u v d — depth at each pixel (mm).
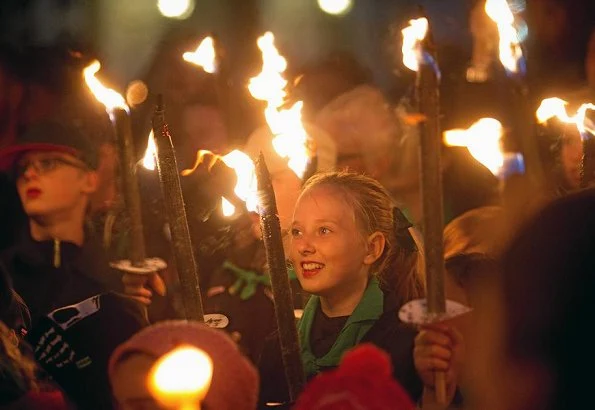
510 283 2090
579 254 2025
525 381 2064
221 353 2441
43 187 4602
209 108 6473
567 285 2025
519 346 2064
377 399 2137
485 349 3016
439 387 2766
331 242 3494
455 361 2885
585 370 2021
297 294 4316
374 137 5570
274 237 2902
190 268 2887
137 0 13195
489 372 2682
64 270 4547
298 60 10352
